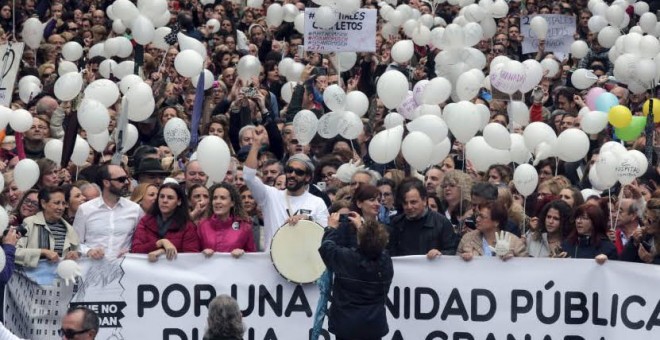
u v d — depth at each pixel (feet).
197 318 42.55
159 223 43.24
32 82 64.23
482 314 42.68
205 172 47.60
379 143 50.14
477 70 58.49
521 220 46.47
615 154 47.70
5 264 40.63
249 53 75.92
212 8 87.10
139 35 66.54
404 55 69.31
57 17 83.51
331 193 49.93
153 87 65.10
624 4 80.07
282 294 42.65
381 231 39.22
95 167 53.06
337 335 39.58
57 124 59.21
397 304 42.75
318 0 64.85
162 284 42.47
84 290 42.19
